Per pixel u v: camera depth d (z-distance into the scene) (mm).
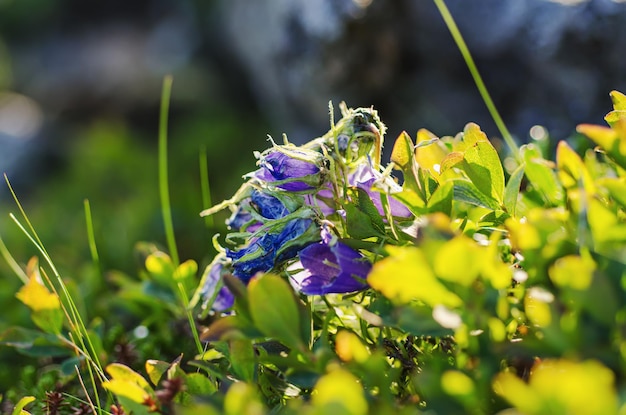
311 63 877
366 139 413
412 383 401
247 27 1367
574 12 656
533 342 363
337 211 416
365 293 412
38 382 508
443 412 357
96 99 1883
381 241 412
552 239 376
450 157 417
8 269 726
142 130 1813
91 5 2332
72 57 2107
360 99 875
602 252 373
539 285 377
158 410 398
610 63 638
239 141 1452
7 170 1705
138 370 518
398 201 415
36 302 477
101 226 961
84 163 1448
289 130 1048
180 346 535
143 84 1816
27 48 2301
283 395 409
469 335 371
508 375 360
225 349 413
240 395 354
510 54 735
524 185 504
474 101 786
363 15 817
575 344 356
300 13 884
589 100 659
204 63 1727
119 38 2135
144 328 549
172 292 532
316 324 423
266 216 421
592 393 324
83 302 579
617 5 631
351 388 345
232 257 423
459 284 366
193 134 1485
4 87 2127
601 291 354
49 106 1938
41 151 1769
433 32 807
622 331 352
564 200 424
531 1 710
